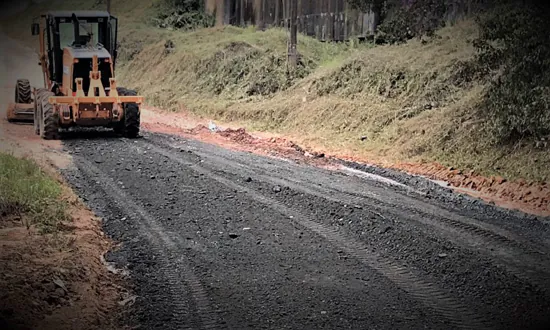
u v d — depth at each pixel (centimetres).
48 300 637
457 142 1434
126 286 705
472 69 1705
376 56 2041
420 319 628
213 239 866
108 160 1363
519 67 1412
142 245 839
